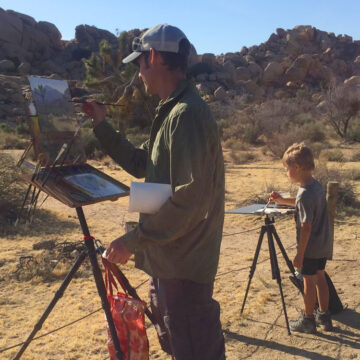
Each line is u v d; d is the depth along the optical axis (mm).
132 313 2256
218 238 2158
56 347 3873
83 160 2479
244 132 31641
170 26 2068
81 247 6836
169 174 2014
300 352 3615
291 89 85062
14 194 9250
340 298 4707
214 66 87312
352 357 3512
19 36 90500
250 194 12070
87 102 2418
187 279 2084
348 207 9531
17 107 59250
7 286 5516
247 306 4590
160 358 3602
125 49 33062
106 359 3650
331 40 102688
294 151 3598
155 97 16969
